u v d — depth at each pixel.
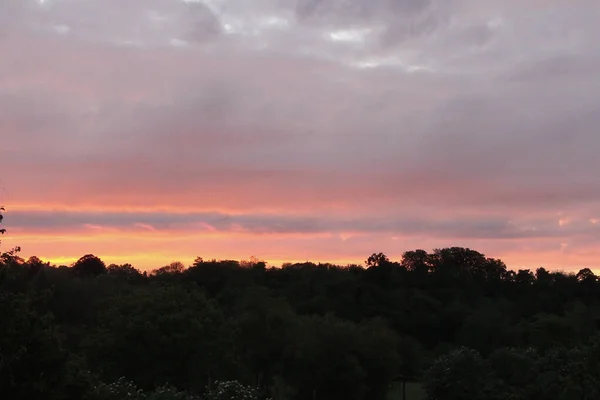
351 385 51.88
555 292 90.38
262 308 60.94
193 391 38.94
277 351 55.06
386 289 93.56
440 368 36.84
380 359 53.72
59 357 12.84
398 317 84.56
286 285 94.69
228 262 97.44
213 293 90.06
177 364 38.94
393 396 57.97
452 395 35.44
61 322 55.53
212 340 41.34
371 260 99.31
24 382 12.21
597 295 88.94
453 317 81.94
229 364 44.69
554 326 63.56
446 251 103.00
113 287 66.81
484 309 79.75
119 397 22.20
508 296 93.38
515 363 35.56
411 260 101.94
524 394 30.16
